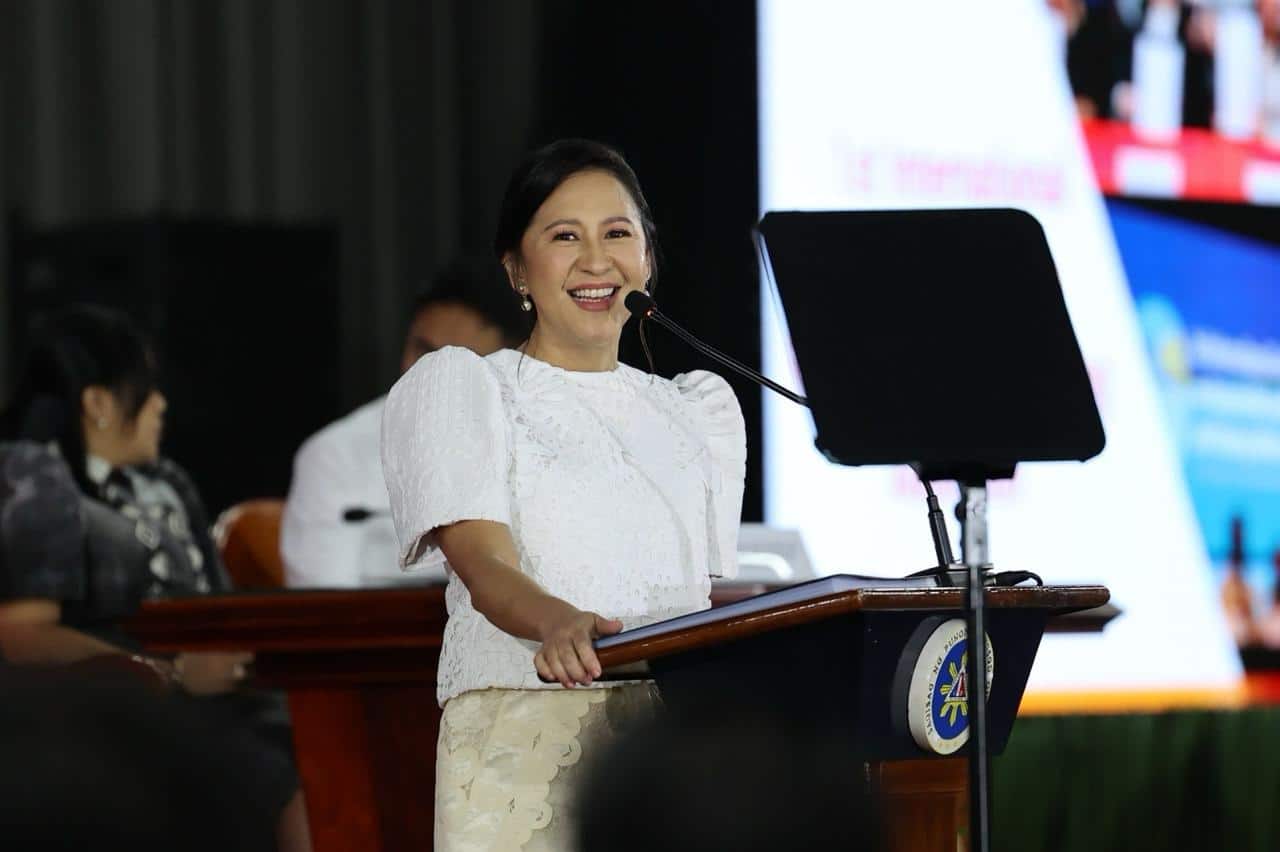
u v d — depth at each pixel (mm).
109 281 17734
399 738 9383
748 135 18891
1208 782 15219
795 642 5688
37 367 11750
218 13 18344
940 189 19031
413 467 6809
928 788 6020
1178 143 20562
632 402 7324
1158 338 20219
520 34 19578
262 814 5551
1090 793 14812
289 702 9539
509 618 6234
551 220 7156
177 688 5742
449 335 12750
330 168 18984
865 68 18750
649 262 7500
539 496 6871
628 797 5980
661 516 7070
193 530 12320
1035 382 5871
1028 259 6051
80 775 5242
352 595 8766
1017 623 6211
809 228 5988
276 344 18641
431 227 19406
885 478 18047
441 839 6895
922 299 5922
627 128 19375
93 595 11297
